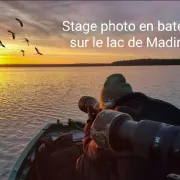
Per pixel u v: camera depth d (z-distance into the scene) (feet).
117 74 6.78
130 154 5.59
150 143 3.24
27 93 148.66
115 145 3.48
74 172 11.94
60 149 12.50
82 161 6.89
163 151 3.18
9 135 61.57
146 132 3.31
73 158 12.12
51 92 151.02
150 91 130.82
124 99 6.48
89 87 170.71
